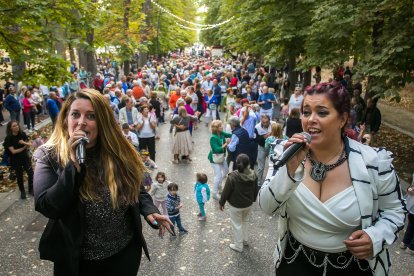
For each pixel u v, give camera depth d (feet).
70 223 6.51
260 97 49.98
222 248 20.36
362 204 6.16
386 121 58.49
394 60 32.22
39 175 6.51
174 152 36.58
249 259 19.25
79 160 6.05
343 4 40.91
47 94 62.59
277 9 56.18
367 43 40.83
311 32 42.98
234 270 18.25
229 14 91.81
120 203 6.95
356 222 6.20
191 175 33.22
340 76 61.87
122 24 71.92
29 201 27.25
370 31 40.96
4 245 20.99
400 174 32.40
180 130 36.17
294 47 58.44
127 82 65.16
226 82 63.36
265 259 19.22
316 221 6.36
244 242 20.45
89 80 66.69
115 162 7.11
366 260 6.51
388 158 6.45
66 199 6.04
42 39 28.53
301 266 6.77
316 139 6.31
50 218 6.27
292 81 65.72
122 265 7.11
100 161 7.00
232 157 27.20
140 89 53.36
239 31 68.80
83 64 80.53
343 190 6.28
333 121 6.20
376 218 6.47
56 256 6.59
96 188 6.79
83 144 6.24
